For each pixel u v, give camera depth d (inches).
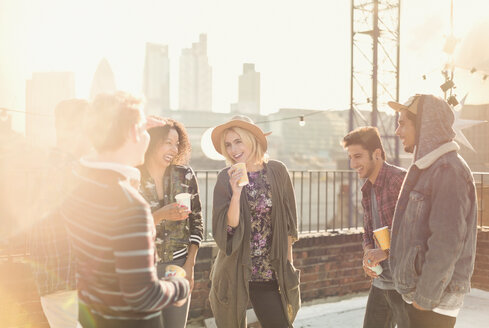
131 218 50.1
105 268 51.7
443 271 73.0
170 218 95.3
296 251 182.9
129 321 53.6
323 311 177.8
